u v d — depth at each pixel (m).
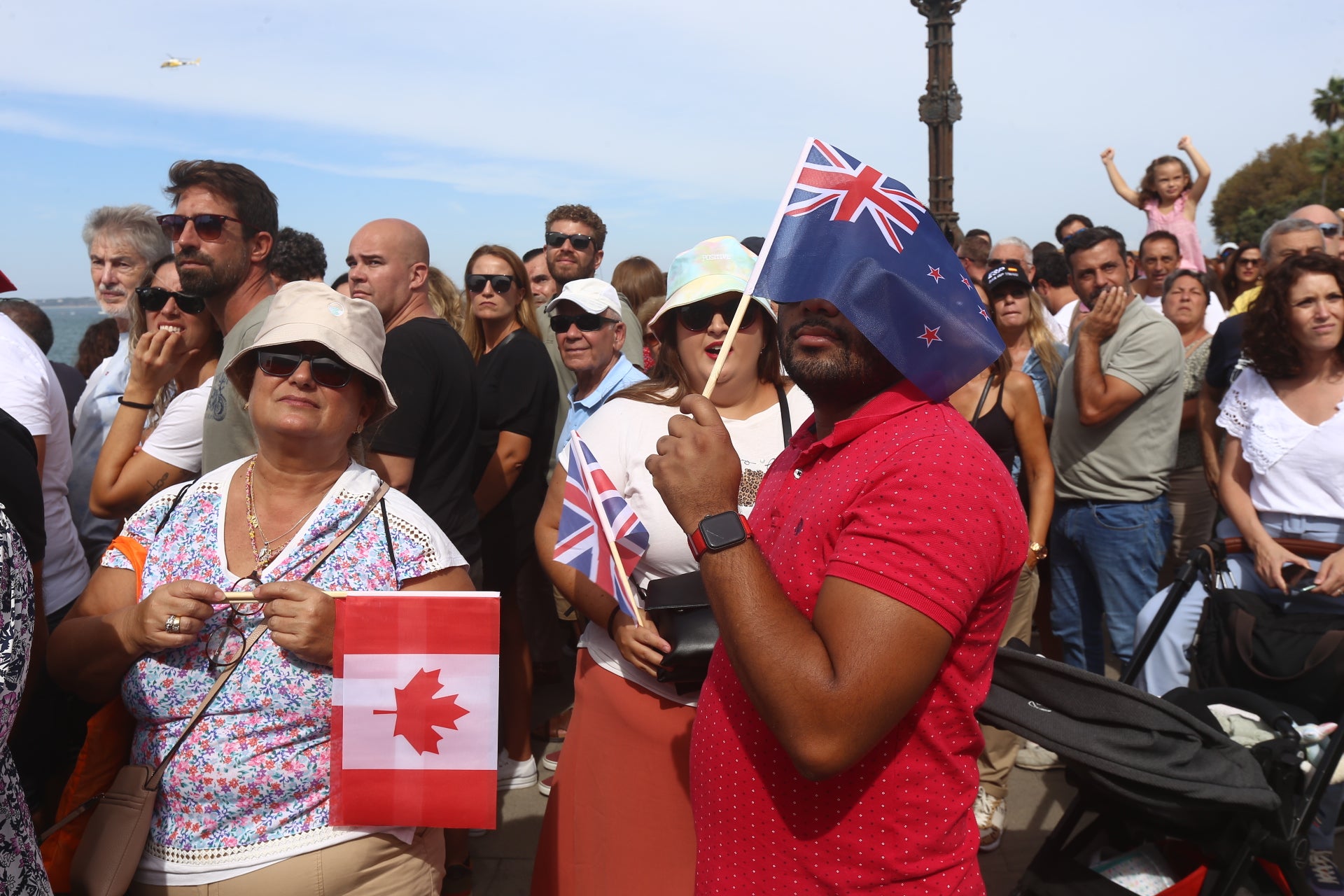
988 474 1.36
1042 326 5.02
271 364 2.02
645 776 2.47
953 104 9.77
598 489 2.38
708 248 2.64
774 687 1.28
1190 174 7.93
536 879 2.69
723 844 1.53
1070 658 4.46
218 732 1.93
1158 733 2.22
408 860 2.05
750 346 2.63
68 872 1.94
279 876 1.91
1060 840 2.64
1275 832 2.32
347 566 2.04
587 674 2.66
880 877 1.40
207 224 2.92
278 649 1.94
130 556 2.08
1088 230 4.41
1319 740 2.51
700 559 1.39
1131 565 4.14
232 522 2.08
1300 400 3.35
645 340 5.59
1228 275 7.63
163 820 1.94
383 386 2.15
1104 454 4.15
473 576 3.40
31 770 2.48
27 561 1.67
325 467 2.10
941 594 1.27
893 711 1.26
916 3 9.73
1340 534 3.23
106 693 2.04
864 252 1.49
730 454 1.43
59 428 2.97
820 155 1.62
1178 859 2.54
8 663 1.60
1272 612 3.00
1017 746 3.55
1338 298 3.20
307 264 5.63
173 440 2.94
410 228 3.88
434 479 3.26
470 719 1.94
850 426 1.49
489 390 4.30
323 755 1.97
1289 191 58.94
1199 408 4.50
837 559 1.33
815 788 1.42
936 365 1.45
